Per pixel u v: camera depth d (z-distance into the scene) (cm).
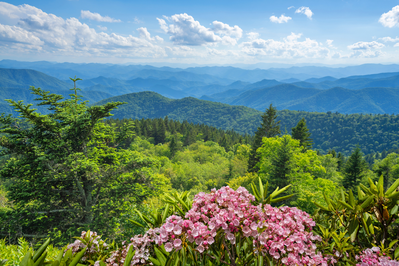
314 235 202
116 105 1612
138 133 9388
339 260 183
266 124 4659
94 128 1702
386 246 186
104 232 1356
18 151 1407
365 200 180
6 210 1373
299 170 2719
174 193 227
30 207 1374
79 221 1456
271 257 165
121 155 1730
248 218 167
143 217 220
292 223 181
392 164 3094
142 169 1669
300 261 166
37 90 1509
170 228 157
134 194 1538
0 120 1359
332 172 3481
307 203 1889
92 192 1670
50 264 145
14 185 1430
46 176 1363
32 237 1241
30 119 1380
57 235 1265
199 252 166
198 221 173
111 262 196
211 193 185
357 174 3186
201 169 5222
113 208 1494
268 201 198
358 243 190
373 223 205
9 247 323
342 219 211
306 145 4453
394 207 180
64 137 1523
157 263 161
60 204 1545
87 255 204
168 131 11119
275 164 2305
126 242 233
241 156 4916
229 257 167
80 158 1433
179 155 7119
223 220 159
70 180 1534
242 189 195
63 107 1688
